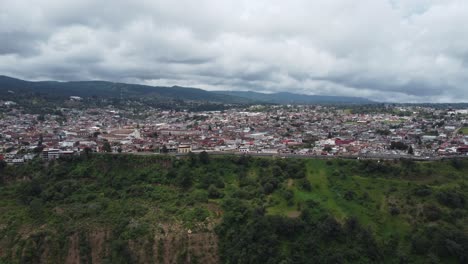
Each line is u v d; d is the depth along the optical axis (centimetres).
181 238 18975
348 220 19325
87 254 18462
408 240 18638
